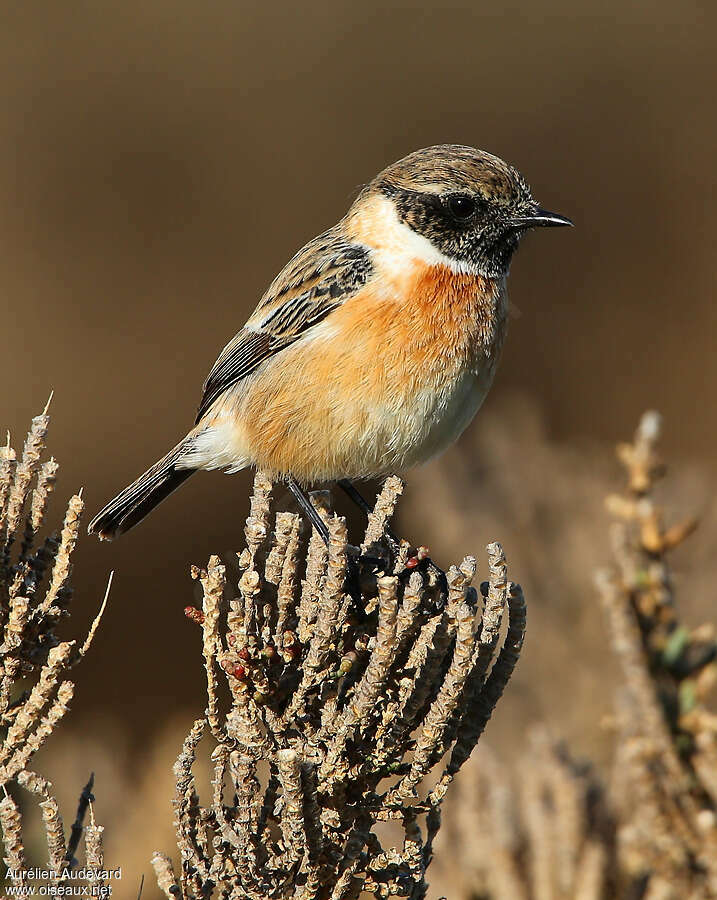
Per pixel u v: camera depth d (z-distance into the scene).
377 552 7.04
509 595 6.20
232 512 24.25
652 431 7.82
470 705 6.20
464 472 13.88
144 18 28.39
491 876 8.14
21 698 6.24
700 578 11.71
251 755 5.94
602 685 11.64
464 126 28.75
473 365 9.51
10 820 5.83
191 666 21.81
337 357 9.43
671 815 7.26
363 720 5.90
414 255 9.60
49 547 6.30
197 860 6.04
